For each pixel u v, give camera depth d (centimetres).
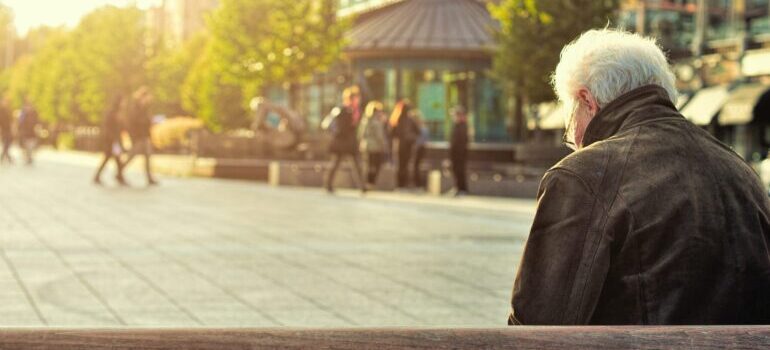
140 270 954
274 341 187
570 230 263
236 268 983
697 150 276
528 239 270
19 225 1366
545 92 3136
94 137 5722
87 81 6506
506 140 4178
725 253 263
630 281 260
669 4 4116
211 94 5091
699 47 3925
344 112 2328
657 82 293
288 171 2658
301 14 4191
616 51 292
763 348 200
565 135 309
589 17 3083
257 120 3425
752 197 275
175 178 2916
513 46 3158
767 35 3700
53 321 691
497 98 4197
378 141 2553
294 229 1398
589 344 195
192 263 1012
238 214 1639
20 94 10188
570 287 261
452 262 1067
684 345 198
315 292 848
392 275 959
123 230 1326
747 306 265
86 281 877
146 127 2444
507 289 891
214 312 746
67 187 2266
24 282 865
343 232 1369
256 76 4253
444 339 191
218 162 3034
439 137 4212
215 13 4269
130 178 2800
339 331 190
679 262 259
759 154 3603
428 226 1497
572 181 267
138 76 6431
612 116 288
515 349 192
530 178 2639
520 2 3162
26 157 3622
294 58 4225
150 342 183
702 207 265
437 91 4222
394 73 4250
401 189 2617
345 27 4247
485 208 1927
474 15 4372
